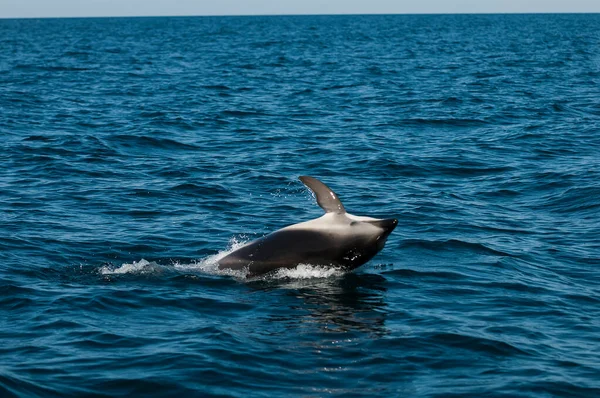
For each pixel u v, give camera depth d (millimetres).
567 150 35094
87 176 29422
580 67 83438
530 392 12648
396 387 12797
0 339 14375
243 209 24766
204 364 13391
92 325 15133
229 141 37562
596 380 13117
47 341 14312
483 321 15719
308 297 17000
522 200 26500
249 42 146500
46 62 91250
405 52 112688
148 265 18844
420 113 46656
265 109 49156
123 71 79312
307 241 18250
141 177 29375
